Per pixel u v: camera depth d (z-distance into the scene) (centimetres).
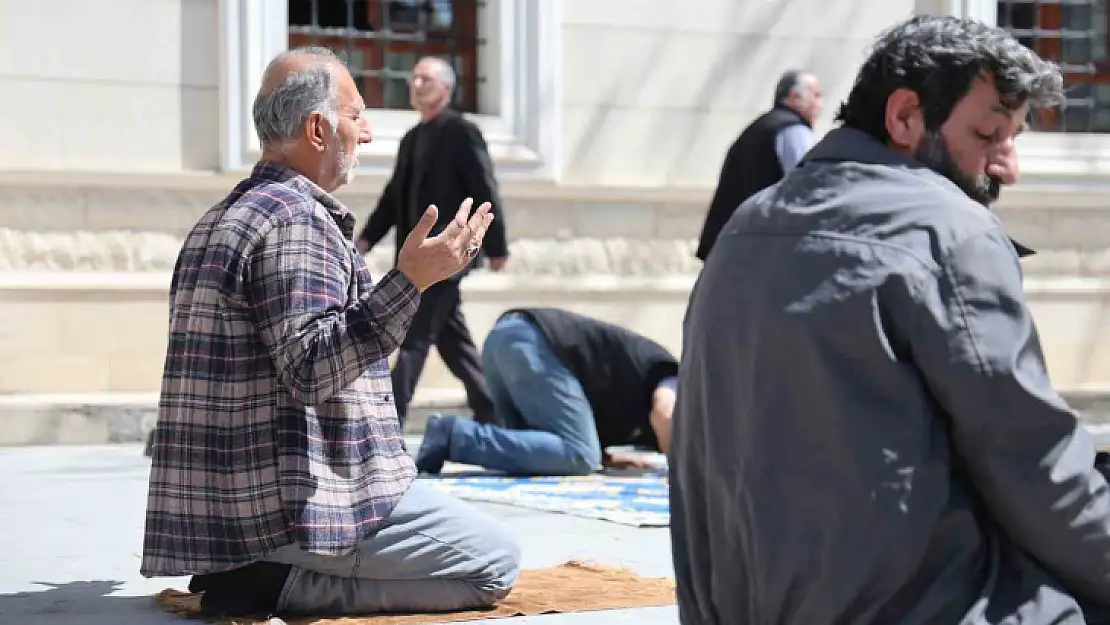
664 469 923
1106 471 290
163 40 1184
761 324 280
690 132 1346
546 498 771
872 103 292
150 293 1175
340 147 464
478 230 432
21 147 1150
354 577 469
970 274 266
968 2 1419
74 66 1162
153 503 448
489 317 1273
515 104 1287
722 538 289
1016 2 1478
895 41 290
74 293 1155
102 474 914
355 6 1277
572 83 1312
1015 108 284
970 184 288
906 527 267
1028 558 276
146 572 447
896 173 281
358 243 1049
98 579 546
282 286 433
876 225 274
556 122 1296
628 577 548
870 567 267
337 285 438
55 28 1159
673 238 1338
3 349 1138
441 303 1000
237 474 440
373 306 426
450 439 875
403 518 467
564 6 1305
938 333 264
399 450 467
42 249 1149
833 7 1383
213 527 441
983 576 275
